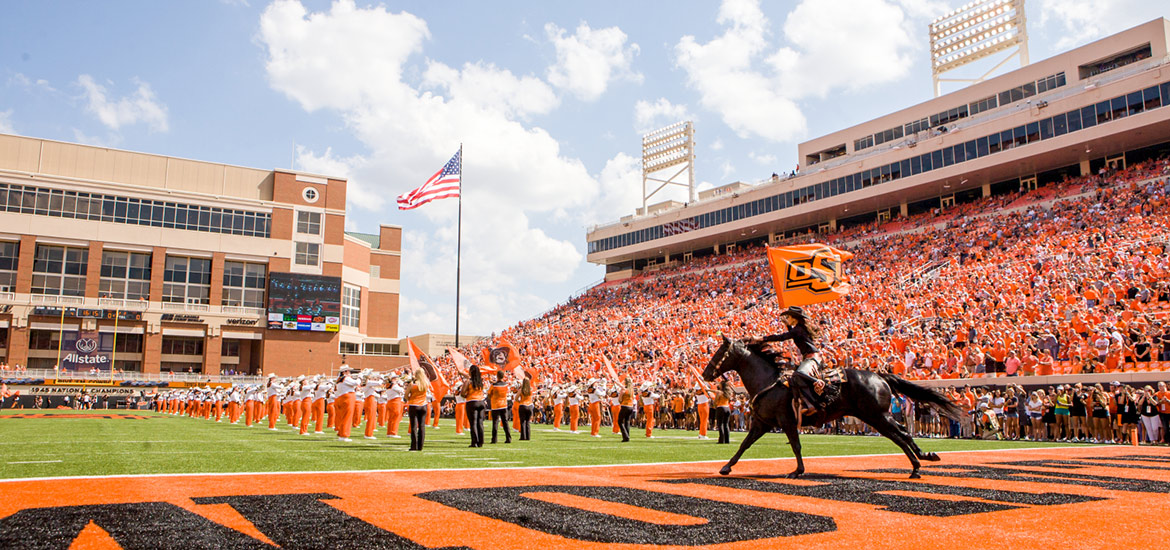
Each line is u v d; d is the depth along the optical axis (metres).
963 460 12.57
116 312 62.00
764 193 65.06
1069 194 45.91
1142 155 47.56
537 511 6.48
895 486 8.38
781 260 13.13
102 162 64.38
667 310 55.19
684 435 24.16
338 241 71.38
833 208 60.44
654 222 75.25
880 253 51.03
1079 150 47.44
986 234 45.06
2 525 5.75
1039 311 28.16
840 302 40.03
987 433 21.98
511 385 31.45
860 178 58.31
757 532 5.49
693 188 74.25
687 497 7.42
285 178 70.25
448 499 7.25
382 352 84.50
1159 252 30.44
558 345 53.75
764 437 22.23
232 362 67.38
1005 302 30.47
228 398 30.36
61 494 7.65
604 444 18.12
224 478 9.33
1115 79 45.25
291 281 67.75
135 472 9.95
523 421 20.36
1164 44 46.66
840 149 66.38
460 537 5.34
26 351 59.03
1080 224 39.84
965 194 56.56
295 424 25.53
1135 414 18.34
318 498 7.36
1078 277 30.25
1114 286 27.95
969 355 26.20
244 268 67.62
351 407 19.14
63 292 61.47
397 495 7.58
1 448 14.53
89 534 5.41
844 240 57.94
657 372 35.88
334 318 69.19
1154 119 42.88
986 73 56.91
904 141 58.22
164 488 8.21
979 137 51.41
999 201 50.59
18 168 61.25
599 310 64.19
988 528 5.62
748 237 69.94
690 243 72.62
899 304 36.16
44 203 61.12
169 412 46.00
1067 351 24.03
